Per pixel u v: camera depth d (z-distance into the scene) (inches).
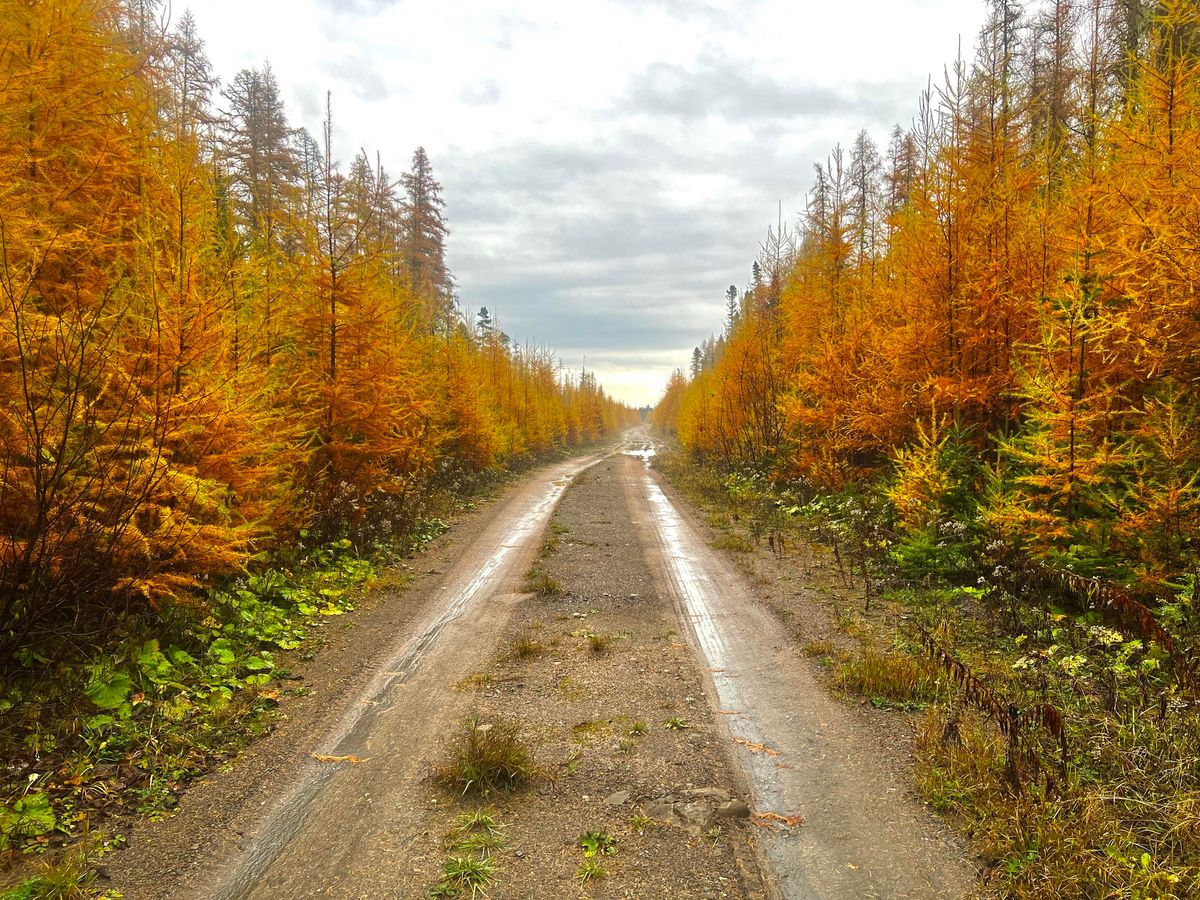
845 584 356.2
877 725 198.1
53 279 233.9
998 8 566.9
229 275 284.2
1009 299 387.2
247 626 267.0
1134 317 279.3
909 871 132.3
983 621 277.6
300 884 129.2
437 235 1245.1
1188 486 237.8
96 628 213.3
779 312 802.8
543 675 245.6
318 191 411.5
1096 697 192.5
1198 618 215.0
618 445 2719.0
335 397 411.8
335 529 426.0
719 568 415.2
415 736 195.2
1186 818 128.1
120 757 168.9
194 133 284.5
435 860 137.1
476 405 850.8
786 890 128.0
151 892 125.3
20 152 216.5
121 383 221.1
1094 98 379.9
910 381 456.8
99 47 248.5
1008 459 359.6
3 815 138.5
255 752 183.0
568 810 156.6
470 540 511.2
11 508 195.9
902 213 491.2
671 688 233.1
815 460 611.5
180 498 233.3
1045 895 118.0
